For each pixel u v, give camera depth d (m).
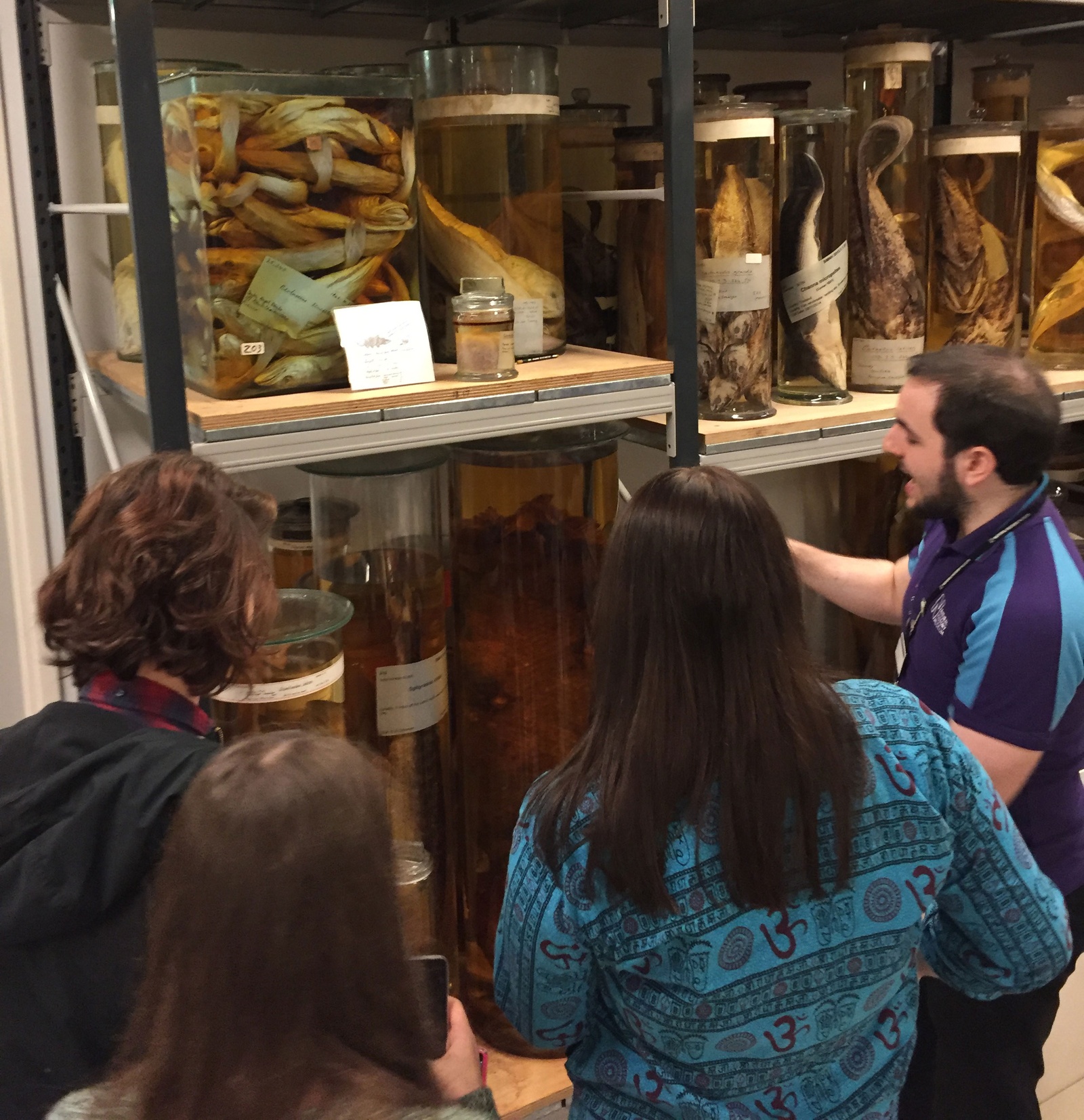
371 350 1.15
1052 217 1.78
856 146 1.59
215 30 1.49
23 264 1.52
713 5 1.60
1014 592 1.27
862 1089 0.97
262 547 0.94
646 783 0.82
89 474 1.61
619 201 1.55
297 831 0.53
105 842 0.75
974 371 1.29
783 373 1.60
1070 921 1.46
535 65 1.30
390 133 1.14
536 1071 1.42
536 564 1.36
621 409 1.30
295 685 1.13
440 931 1.41
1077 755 1.39
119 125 1.36
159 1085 0.53
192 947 0.53
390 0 1.56
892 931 0.89
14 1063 0.79
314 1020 0.53
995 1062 1.46
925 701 1.39
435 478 1.39
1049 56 2.31
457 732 1.45
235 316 1.08
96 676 0.90
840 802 0.84
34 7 1.44
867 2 1.68
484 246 1.30
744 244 1.42
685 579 0.82
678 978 0.86
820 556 1.73
